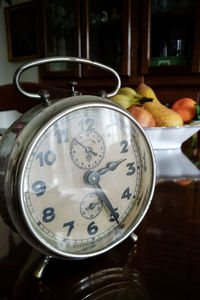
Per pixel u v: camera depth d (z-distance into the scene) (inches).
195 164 17.7
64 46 50.8
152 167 8.8
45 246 6.7
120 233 8.2
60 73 50.6
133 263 7.3
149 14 41.1
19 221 6.6
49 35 51.8
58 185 7.2
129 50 43.6
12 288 6.4
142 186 8.8
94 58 48.3
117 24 45.2
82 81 49.3
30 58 66.9
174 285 6.3
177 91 42.3
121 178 8.3
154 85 43.5
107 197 8.1
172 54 42.6
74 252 7.3
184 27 41.1
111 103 7.8
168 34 42.4
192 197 12.0
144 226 9.4
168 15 41.3
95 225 8.0
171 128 17.9
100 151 7.8
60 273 7.0
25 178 6.6
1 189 6.7
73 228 7.6
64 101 7.2
